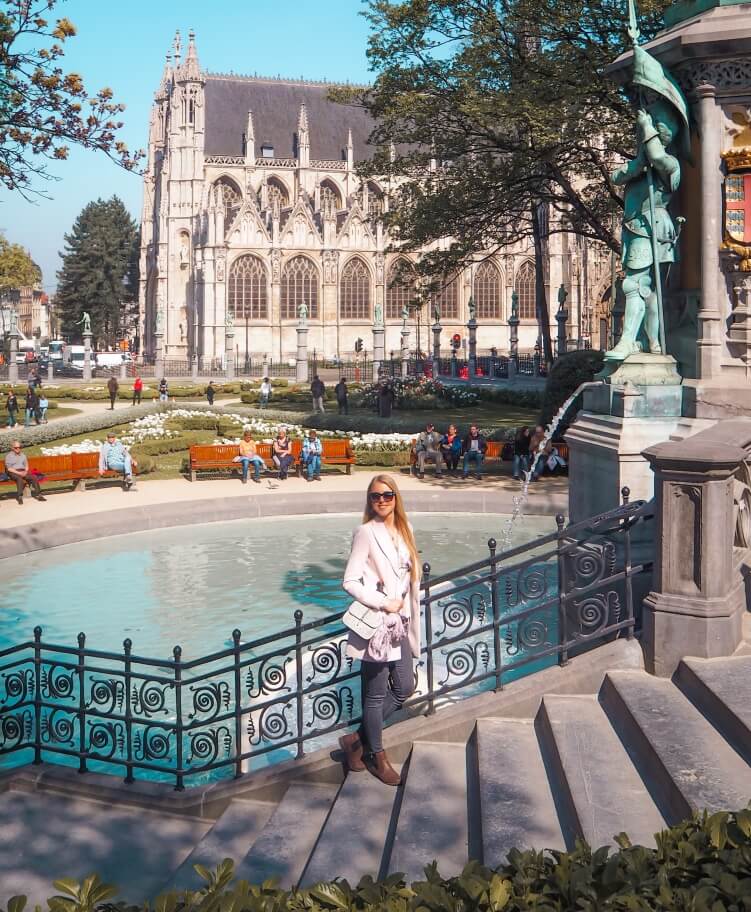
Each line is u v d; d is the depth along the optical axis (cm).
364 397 5284
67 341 13712
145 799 733
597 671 714
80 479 2461
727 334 1030
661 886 348
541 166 3194
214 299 10156
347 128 12081
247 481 2669
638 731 604
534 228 3684
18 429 3528
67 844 677
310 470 2688
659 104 1036
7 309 11775
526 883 376
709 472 674
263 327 10444
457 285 11288
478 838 564
